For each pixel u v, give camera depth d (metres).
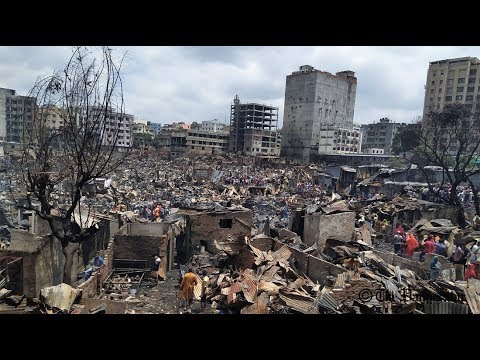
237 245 19.23
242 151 124.69
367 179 49.69
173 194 42.25
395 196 37.53
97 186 38.56
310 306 12.22
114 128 14.42
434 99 66.81
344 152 106.75
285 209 31.59
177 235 22.27
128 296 15.26
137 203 33.94
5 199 22.61
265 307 12.40
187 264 18.72
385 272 16.47
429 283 14.42
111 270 17.44
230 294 13.89
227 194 43.88
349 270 15.90
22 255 12.84
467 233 24.33
